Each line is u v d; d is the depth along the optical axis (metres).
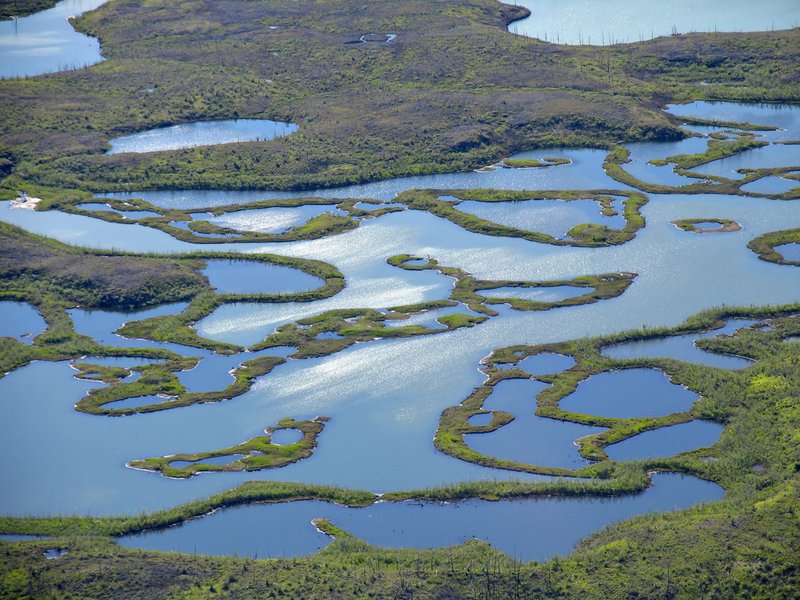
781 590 155.50
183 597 156.00
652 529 167.25
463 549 166.75
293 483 187.12
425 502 181.38
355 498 182.38
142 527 176.50
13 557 166.00
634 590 155.50
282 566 162.12
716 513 171.25
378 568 161.88
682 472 187.38
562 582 157.75
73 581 159.50
